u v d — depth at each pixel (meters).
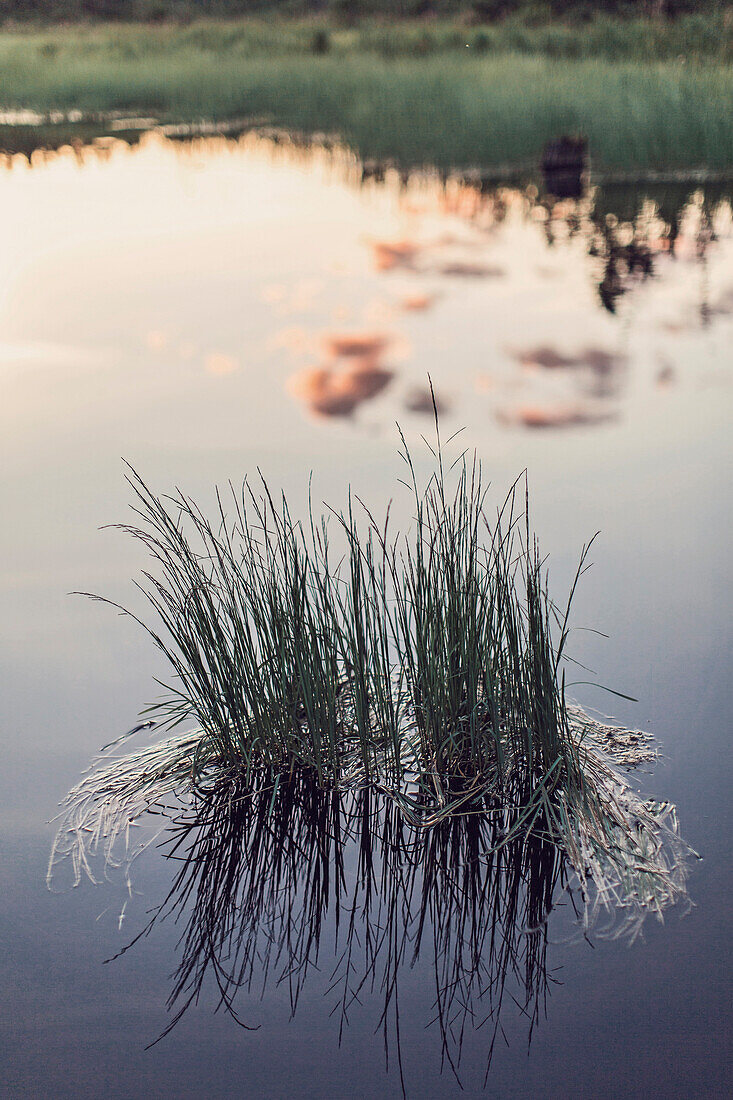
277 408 4.76
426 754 2.27
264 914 1.93
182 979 1.80
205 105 15.41
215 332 5.99
